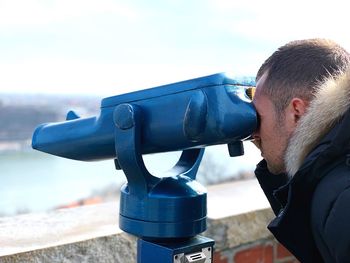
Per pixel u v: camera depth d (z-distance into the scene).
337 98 1.01
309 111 1.04
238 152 1.13
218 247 1.85
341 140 0.98
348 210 0.90
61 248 1.51
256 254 1.99
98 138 1.18
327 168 0.98
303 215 1.03
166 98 1.08
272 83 1.08
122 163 1.12
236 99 1.05
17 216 1.88
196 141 1.06
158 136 1.10
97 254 1.59
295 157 1.06
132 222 1.14
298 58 1.07
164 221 1.11
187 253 1.13
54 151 1.28
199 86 1.04
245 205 2.03
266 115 1.09
